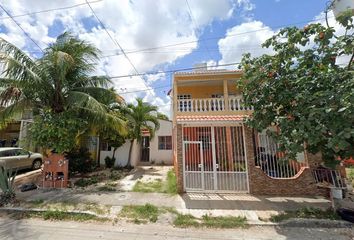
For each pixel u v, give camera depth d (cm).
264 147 984
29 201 780
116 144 1595
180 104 1109
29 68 965
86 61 1117
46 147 995
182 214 675
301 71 628
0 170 784
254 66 727
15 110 1009
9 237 523
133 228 587
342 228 590
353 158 548
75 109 1028
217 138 1009
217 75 1236
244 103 775
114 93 1263
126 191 936
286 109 654
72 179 1169
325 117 502
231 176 927
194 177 938
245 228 590
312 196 852
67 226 595
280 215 657
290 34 623
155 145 1922
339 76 540
